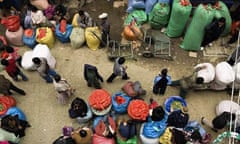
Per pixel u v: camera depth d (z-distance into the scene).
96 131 7.97
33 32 9.79
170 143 7.75
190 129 7.92
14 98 9.07
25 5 10.85
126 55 9.70
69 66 9.66
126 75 9.12
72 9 10.89
